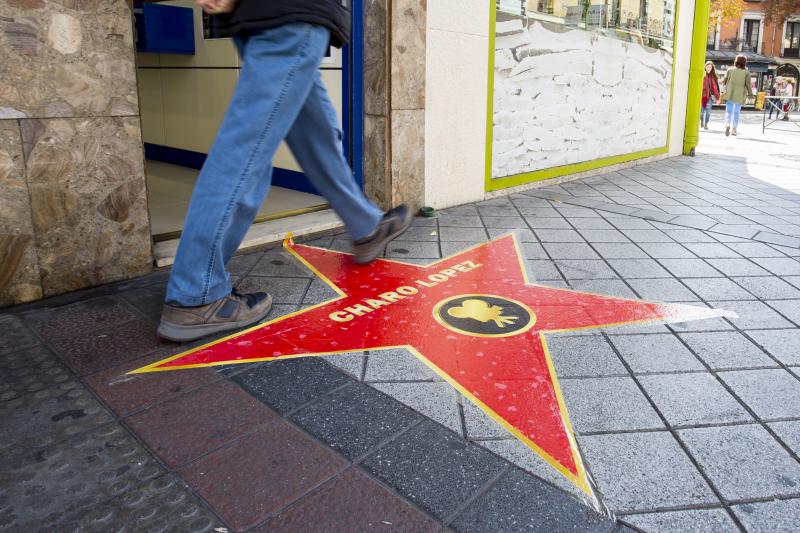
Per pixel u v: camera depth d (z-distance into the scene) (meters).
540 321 2.74
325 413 1.98
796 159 9.16
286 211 4.43
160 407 2.00
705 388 2.18
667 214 5.00
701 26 8.91
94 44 2.81
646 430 1.91
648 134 8.31
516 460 1.75
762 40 45.88
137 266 3.19
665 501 1.59
